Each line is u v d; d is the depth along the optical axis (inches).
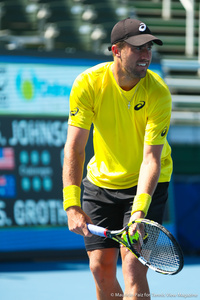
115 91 374.0
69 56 901.8
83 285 695.7
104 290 403.2
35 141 866.1
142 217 353.4
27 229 846.5
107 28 1202.0
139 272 371.6
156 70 949.8
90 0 1252.5
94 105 378.6
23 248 840.3
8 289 667.4
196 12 1391.5
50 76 885.8
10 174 846.5
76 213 369.1
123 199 401.1
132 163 395.2
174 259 339.3
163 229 326.6
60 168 877.2
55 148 876.6
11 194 844.0
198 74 1259.8
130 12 1253.1
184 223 1008.9
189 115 1103.6
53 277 746.8
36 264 850.1
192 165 1099.9
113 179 402.3
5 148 847.1
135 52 352.8
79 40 1140.5
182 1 1289.4
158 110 371.6
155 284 711.1
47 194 864.3
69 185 374.9
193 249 1007.6
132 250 354.0
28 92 870.4
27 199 851.4
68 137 383.9
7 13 1154.7
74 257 886.4
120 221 414.6
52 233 858.8
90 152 872.9
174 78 1210.6
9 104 857.5
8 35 1125.1
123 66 360.2
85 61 909.2
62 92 890.1
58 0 1203.2
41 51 885.8
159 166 370.3
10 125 855.1
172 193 939.3
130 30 353.4
